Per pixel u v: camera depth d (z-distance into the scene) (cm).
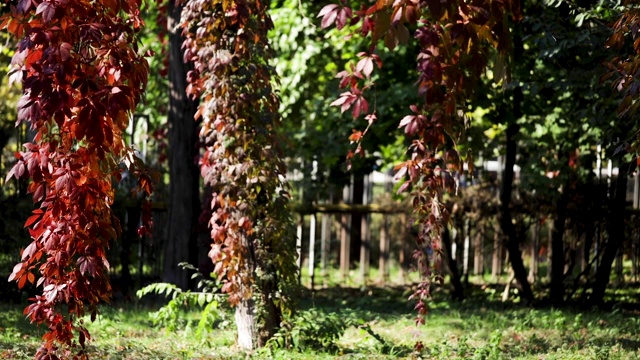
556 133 1516
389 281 1908
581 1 1291
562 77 1370
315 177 1844
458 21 527
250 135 987
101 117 529
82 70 550
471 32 529
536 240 1773
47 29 518
